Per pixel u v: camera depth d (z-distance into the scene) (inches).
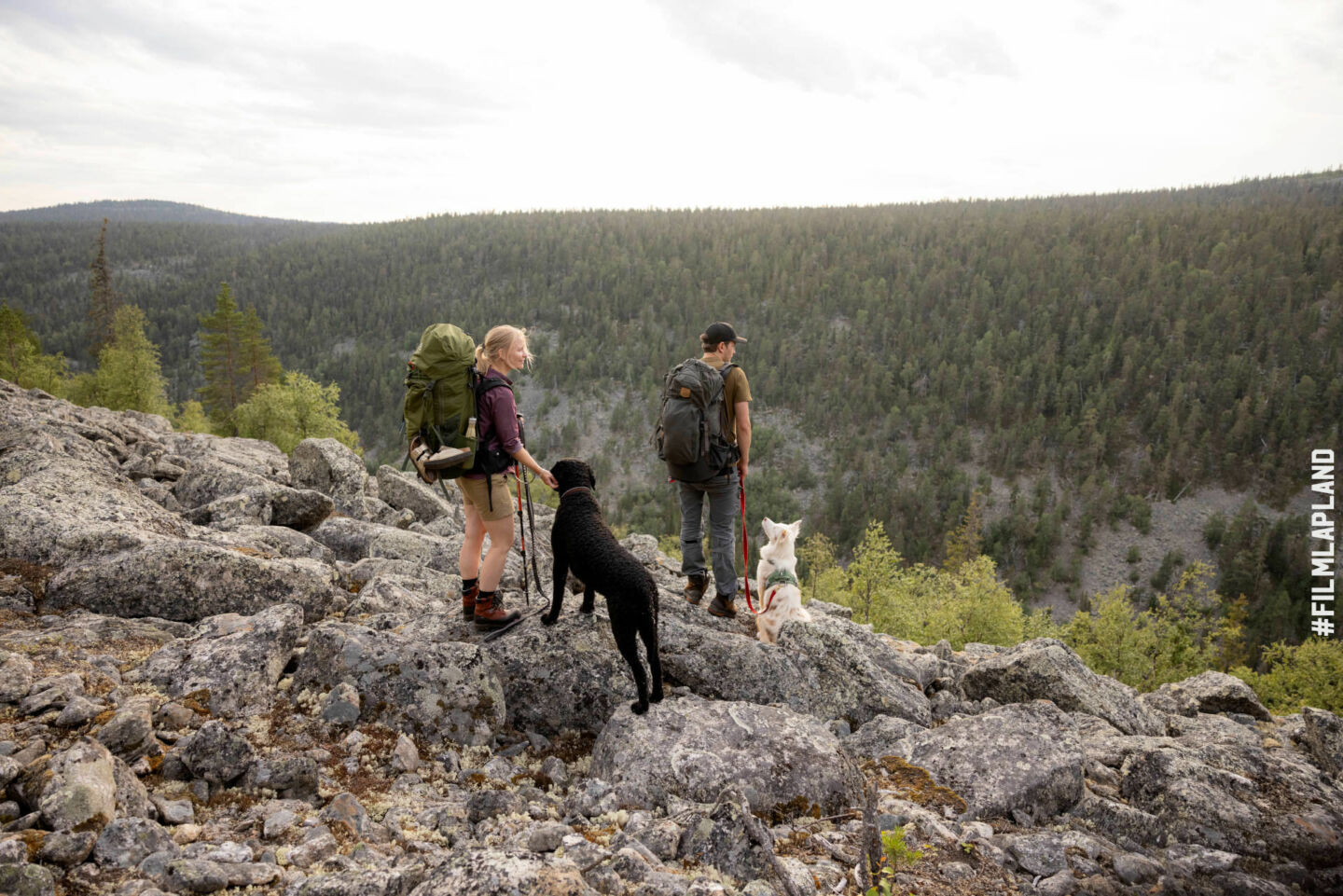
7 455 292.2
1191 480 5871.1
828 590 1804.9
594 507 187.9
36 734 133.8
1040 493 5777.6
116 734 135.8
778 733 163.9
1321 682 1699.1
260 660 169.8
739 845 125.6
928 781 168.7
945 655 303.6
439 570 321.4
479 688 175.9
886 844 108.0
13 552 225.0
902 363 7647.6
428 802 142.9
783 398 7647.6
